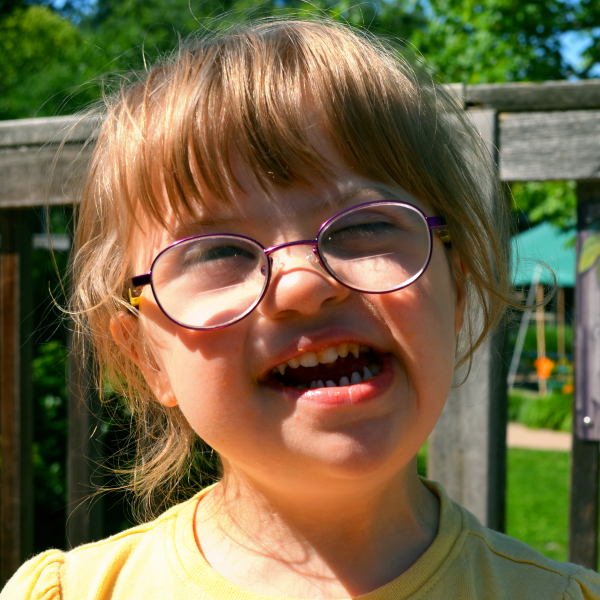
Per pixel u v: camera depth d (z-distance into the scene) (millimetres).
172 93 334
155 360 358
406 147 338
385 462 294
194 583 334
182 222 319
